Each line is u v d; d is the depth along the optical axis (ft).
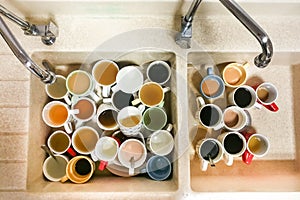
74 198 2.96
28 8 3.05
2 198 2.95
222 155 3.23
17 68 3.11
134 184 3.15
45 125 3.37
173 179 3.22
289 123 3.50
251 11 3.14
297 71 3.46
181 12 3.15
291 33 3.21
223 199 2.99
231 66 3.35
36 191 2.99
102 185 3.12
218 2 2.99
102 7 3.06
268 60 2.65
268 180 3.27
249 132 3.45
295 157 3.45
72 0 2.93
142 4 3.02
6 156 3.02
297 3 3.00
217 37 3.19
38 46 3.13
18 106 3.08
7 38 2.43
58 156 3.30
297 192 3.02
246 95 3.36
